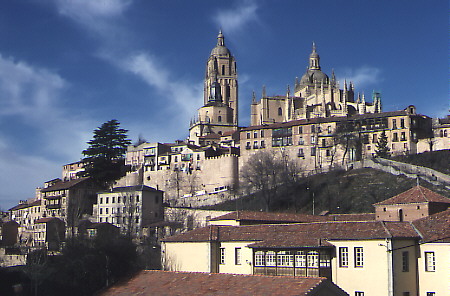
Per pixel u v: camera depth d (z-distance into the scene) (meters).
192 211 153.75
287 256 67.56
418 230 67.06
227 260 74.94
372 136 188.00
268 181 172.75
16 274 93.94
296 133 196.88
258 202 164.38
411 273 64.50
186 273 62.94
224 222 86.19
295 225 72.75
